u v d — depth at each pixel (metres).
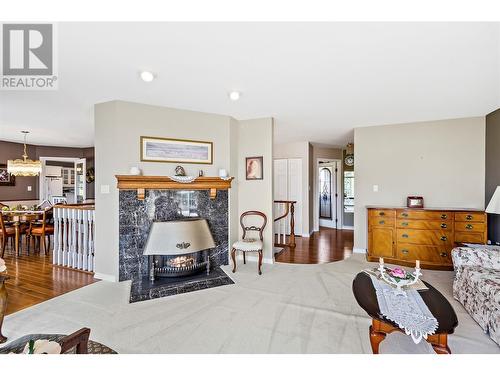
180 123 3.59
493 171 3.66
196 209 3.65
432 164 4.20
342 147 7.15
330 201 7.73
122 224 3.20
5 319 2.30
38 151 6.78
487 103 3.33
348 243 5.48
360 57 2.14
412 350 1.85
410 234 3.83
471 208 3.87
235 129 4.11
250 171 4.13
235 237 4.07
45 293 2.86
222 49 2.02
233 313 2.41
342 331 2.11
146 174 3.37
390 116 3.96
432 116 3.96
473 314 2.25
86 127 4.74
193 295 2.81
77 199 7.30
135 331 2.11
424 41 1.89
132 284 3.07
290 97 3.12
